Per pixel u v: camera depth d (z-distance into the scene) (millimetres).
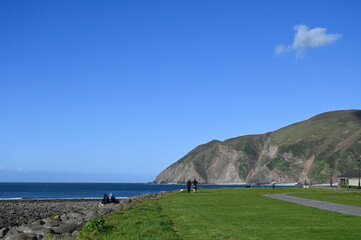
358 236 16203
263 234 16812
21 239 18828
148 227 18438
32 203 85938
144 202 39094
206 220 22125
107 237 15719
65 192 195500
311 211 27406
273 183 84000
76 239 16594
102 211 30641
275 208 30109
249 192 59969
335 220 21812
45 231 19344
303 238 15742
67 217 30062
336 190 71688
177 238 15414
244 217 23594
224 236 16312
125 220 21938
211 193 56938
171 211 28031
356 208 29922
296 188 78875
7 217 50312
